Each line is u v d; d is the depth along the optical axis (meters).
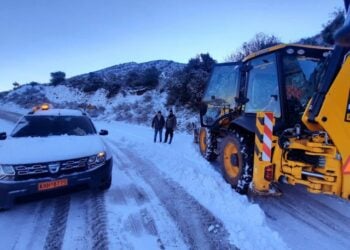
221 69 5.93
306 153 3.02
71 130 4.57
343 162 2.68
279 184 4.68
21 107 28.55
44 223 3.16
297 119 3.54
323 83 2.65
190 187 4.44
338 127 2.65
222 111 5.79
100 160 3.78
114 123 17.67
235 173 4.40
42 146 3.66
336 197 4.11
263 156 3.46
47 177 3.27
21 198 3.19
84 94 28.95
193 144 9.05
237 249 2.68
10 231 2.97
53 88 34.91
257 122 3.55
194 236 2.91
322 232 3.05
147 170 5.56
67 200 3.85
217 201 3.84
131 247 2.68
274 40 14.80
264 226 3.16
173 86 19.22
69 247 2.67
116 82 28.17
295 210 3.65
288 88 3.57
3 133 4.12
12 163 3.18
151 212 3.48
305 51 3.62
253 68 4.23
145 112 18.97
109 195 4.06
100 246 2.69
